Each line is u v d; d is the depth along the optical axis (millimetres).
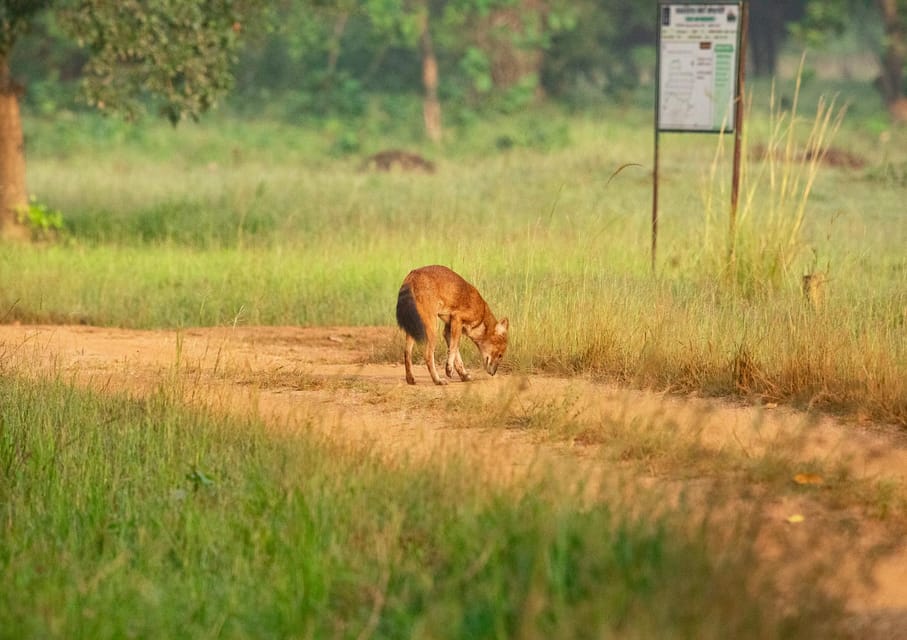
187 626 9141
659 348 17562
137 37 36312
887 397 15305
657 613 8539
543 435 14273
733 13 24812
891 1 83625
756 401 15984
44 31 68188
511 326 19688
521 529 10055
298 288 27859
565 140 64250
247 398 16562
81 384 17469
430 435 14484
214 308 26266
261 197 41688
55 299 26875
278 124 74188
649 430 13625
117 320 25734
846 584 9625
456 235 31375
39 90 73938
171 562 10562
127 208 42406
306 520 10711
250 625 9102
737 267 23984
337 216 37844
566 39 91812
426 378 18359
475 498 10852
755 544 10492
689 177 47344
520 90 75750
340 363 20219
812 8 83750
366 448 12938
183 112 37500
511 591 9172
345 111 74750
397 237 33125
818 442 13969
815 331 17078
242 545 10609
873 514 11477
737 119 25016
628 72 112000
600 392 16688
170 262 31156
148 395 16062
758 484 12320
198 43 36812
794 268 25016
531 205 40125
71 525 11281
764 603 8969
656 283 22031
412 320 17000
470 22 77562
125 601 9508
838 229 33906
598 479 12266
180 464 13000
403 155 57031
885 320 18172
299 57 78562
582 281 21422
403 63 88938
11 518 11602
